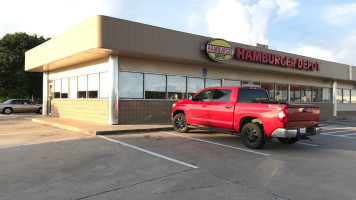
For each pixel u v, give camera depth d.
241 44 15.65
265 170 5.67
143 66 13.50
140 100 13.35
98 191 4.29
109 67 12.45
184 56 13.25
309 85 23.25
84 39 11.59
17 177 4.98
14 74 30.48
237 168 5.77
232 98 8.73
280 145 8.80
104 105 13.09
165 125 12.46
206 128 9.57
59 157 6.49
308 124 7.82
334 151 7.89
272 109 7.43
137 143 8.39
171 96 14.62
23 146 7.78
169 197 4.07
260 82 19.16
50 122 13.34
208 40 14.24
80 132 10.64
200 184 4.69
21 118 17.56
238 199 4.03
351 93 28.23
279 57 17.34
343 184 4.81
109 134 10.13
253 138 7.89
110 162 6.06
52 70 18.62
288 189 4.51
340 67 23.14
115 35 11.13
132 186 4.53
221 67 16.30
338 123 18.08
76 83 15.83
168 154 6.95
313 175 5.36
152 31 12.20
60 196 4.07
